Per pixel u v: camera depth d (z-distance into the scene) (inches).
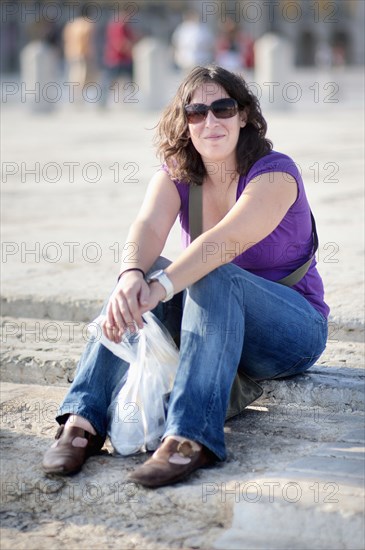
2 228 411.8
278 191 199.2
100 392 197.6
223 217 209.8
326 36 2591.0
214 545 171.3
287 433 203.9
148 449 196.7
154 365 196.4
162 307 203.5
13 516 190.4
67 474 189.3
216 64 207.2
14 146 776.3
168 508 180.7
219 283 191.2
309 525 169.6
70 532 181.8
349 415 213.0
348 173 548.1
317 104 1159.6
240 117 205.0
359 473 180.2
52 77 1188.5
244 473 184.4
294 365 209.9
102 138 824.9
